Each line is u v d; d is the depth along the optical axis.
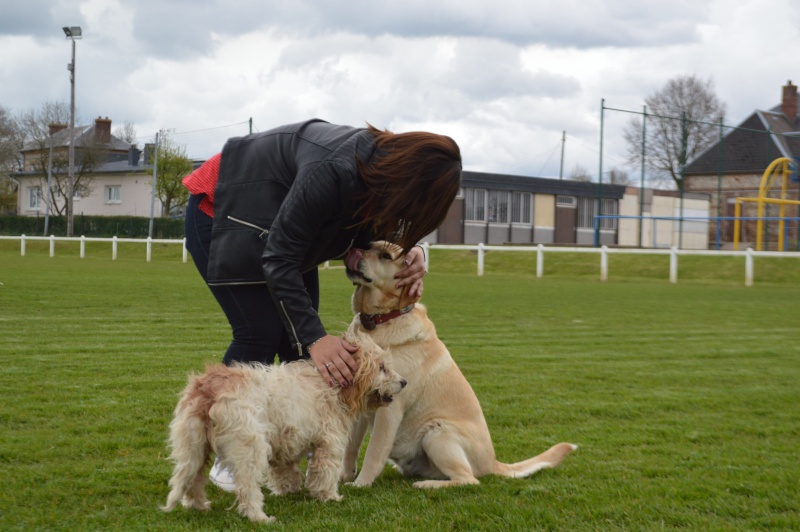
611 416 6.44
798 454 5.29
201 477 3.83
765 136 41.31
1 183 62.91
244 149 4.22
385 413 4.64
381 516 3.81
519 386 7.53
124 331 10.38
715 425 6.14
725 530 3.69
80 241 35.69
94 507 3.87
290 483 4.32
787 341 11.08
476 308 14.73
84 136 59.50
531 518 3.81
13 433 5.20
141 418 5.75
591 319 13.36
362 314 4.95
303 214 3.85
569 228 47.12
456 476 4.66
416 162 3.79
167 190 51.94
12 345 8.97
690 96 53.19
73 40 45.66
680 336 11.45
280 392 3.86
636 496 4.25
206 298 14.99
